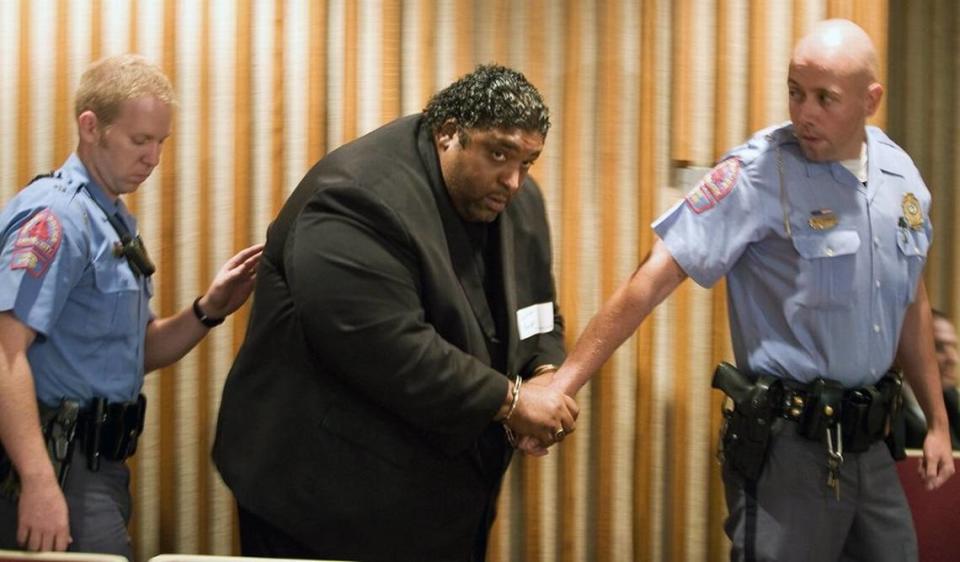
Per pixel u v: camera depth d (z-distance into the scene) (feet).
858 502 8.56
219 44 9.99
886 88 11.58
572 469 10.60
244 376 8.59
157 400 10.16
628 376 10.60
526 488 10.59
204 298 9.32
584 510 10.70
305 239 8.01
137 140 8.00
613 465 10.61
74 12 9.89
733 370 8.67
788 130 8.65
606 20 10.26
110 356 8.12
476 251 8.61
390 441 8.29
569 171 10.37
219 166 10.07
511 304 8.64
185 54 9.96
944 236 12.39
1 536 7.80
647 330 10.57
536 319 8.98
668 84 10.43
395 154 8.28
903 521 8.69
